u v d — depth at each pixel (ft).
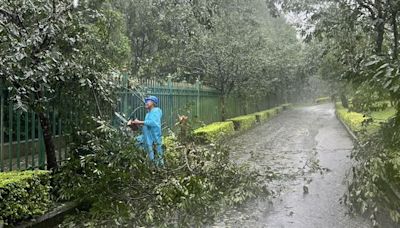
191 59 70.13
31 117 23.43
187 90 56.95
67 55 23.32
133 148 22.56
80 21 25.07
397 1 36.14
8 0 21.02
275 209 23.76
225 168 25.90
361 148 24.14
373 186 20.74
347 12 41.14
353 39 44.29
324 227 20.56
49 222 20.48
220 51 68.23
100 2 31.40
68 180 22.20
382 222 20.77
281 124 93.25
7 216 17.98
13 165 24.17
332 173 33.88
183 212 21.08
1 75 19.29
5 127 23.35
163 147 25.91
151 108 29.17
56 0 22.21
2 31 19.79
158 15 68.13
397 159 21.18
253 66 72.13
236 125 71.31
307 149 50.21
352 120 63.52
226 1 74.79
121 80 31.91
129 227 20.02
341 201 24.63
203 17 44.70
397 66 19.80
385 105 24.73
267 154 46.06
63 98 24.63
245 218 22.15
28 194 19.25
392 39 44.29
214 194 23.77
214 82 71.51
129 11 69.97
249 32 74.43
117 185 22.16
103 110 26.50
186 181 22.21
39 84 21.03
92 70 24.02
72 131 24.56
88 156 22.02
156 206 20.92
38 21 21.93
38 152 24.03
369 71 22.09
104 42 30.25
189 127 27.61
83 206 23.09
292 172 34.27
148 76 44.50
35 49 21.01
